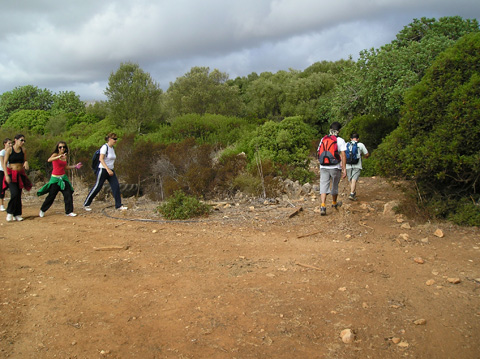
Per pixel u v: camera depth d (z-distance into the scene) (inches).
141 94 1048.2
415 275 170.9
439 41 534.3
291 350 118.4
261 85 1449.3
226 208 348.2
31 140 605.6
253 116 1330.0
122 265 200.1
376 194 369.1
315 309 143.1
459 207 243.9
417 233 232.1
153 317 142.0
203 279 176.9
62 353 120.2
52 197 337.1
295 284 166.7
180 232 270.1
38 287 171.8
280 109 1389.0
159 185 437.4
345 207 303.4
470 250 195.8
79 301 157.0
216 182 408.5
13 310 149.1
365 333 126.1
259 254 213.2
